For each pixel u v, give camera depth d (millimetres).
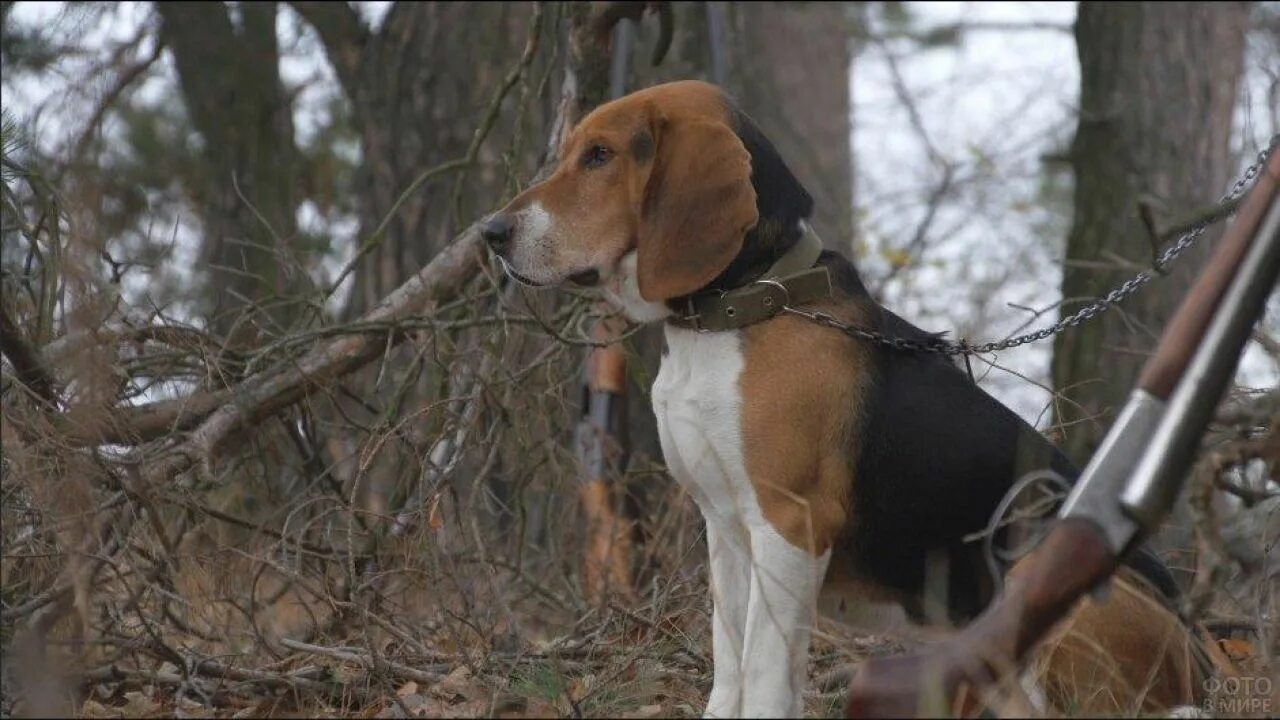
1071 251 15375
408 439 9523
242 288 18000
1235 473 8039
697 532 10297
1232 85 15328
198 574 8805
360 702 8109
